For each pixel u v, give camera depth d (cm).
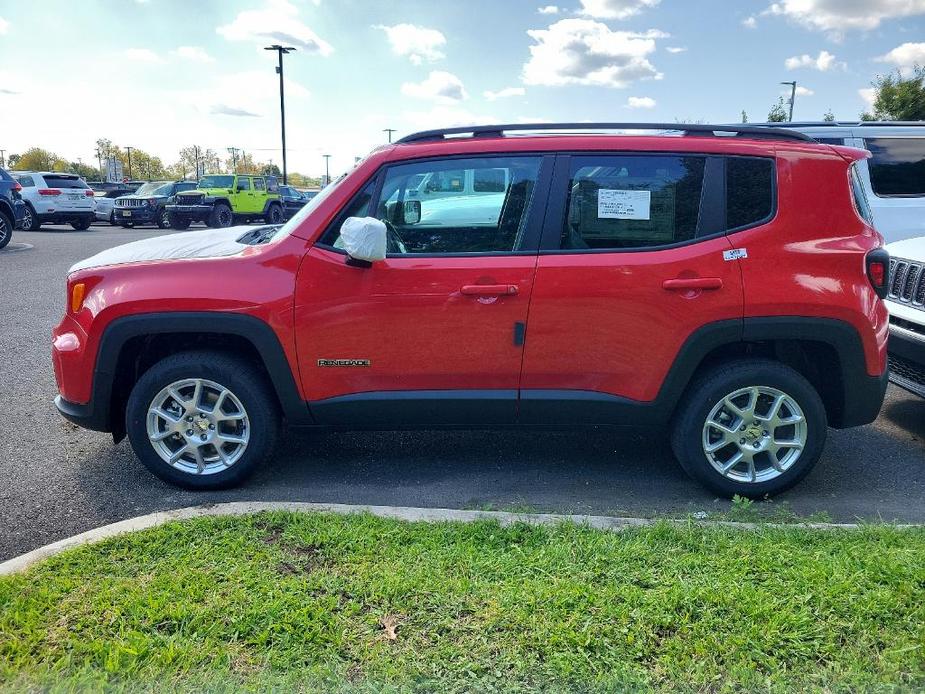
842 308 361
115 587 272
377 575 281
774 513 368
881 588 270
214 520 326
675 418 385
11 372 612
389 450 452
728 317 361
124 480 404
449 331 366
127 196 2614
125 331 368
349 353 369
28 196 2131
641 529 322
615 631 247
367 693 220
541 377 373
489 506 359
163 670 229
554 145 369
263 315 364
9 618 254
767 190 366
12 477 407
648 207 366
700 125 375
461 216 370
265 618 253
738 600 263
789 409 374
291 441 464
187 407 380
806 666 233
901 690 222
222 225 2559
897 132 711
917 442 475
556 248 366
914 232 692
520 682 225
